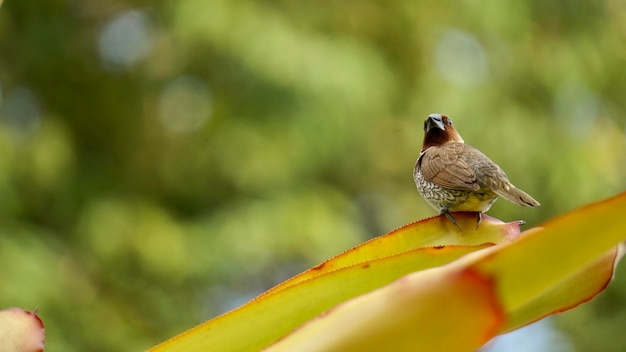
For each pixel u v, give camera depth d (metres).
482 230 2.98
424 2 14.52
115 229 13.16
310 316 2.28
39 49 14.49
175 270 12.94
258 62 12.74
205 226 13.01
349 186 14.75
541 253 1.67
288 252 12.91
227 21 12.84
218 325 2.27
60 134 13.49
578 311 16.41
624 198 1.62
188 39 13.05
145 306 13.08
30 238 12.09
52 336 11.58
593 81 15.36
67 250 13.00
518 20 14.70
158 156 14.46
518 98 14.95
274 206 12.84
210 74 14.20
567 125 15.11
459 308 1.70
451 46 14.91
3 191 12.34
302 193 13.12
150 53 14.79
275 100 13.05
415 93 14.28
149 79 14.72
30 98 14.56
